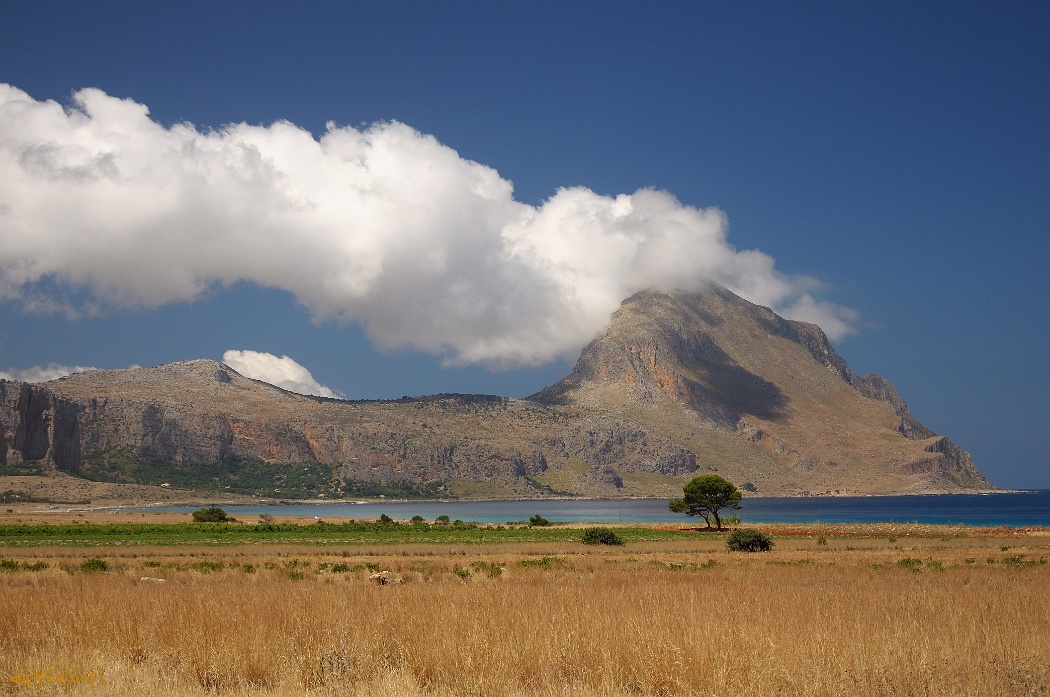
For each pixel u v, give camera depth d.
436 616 19.73
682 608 21.78
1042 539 87.00
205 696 14.80
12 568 51.66
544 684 15.00
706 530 115.38
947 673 15.27
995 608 23.52
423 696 14.78
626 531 110.69
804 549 75.94
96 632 18.22
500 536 101.06
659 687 15.25
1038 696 14.88
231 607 21.27
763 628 18.59
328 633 17.56
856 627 18.61
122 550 71.12
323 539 94.69
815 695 14.27
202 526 120.44
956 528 110.38
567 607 21.97
